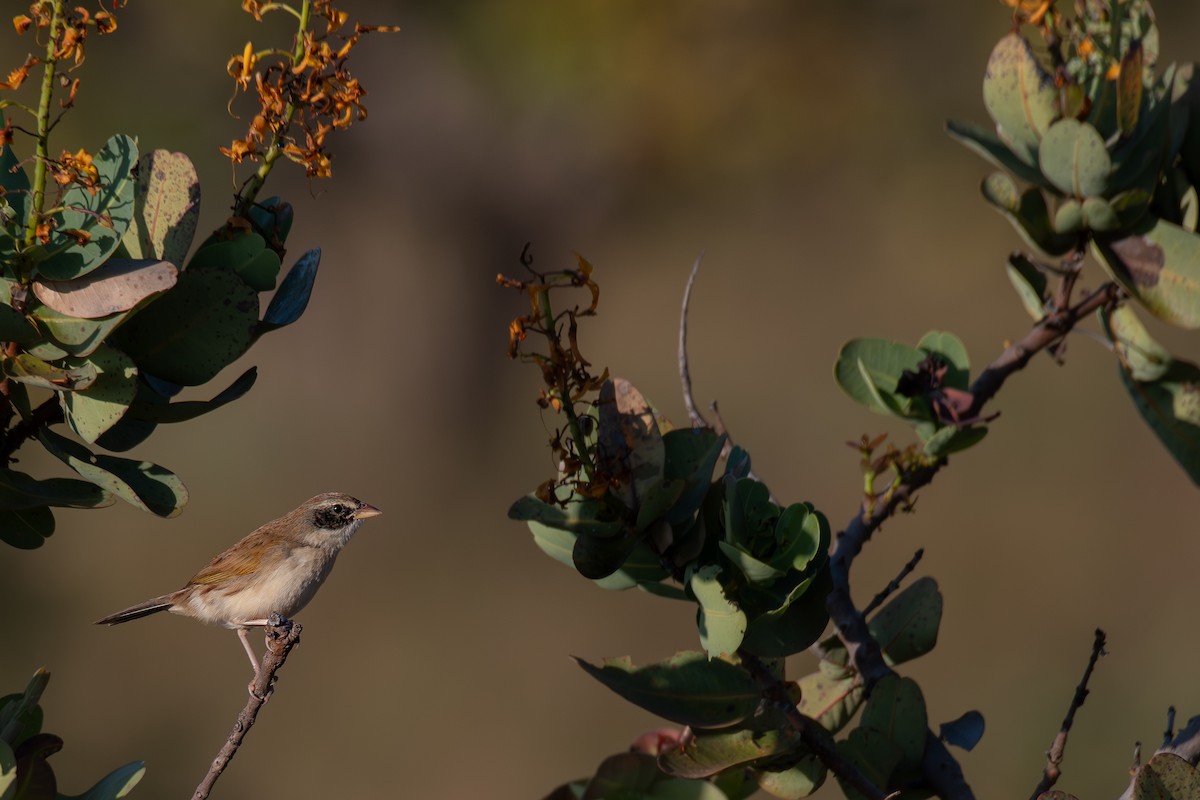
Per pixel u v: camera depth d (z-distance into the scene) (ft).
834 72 71.87
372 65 84.94
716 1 71.15
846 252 79.30
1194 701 48.85
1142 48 13.33
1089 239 13.97
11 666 59.36
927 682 53.16
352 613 66.03
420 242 90.38
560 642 61.67
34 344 10.77
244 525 74.43
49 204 10.85
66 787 53.98
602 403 11.98
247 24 67.51
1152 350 14.51
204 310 11.21
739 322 78.95
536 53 73.05
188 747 55.72
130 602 64.44
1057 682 51.08
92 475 11.05
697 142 73.97
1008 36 13.58
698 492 12.16
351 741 56.13
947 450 14.92
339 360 90.84
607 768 13.20
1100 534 59.41
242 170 70.64
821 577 12.27
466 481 83.51
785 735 12.88
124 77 68.23
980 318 74.43
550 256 87.35
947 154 74.13
